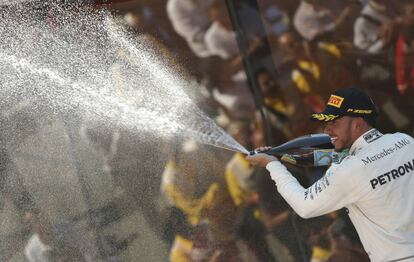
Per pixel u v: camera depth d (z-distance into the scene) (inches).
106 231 573.6
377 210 390.0
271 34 552.1
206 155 564.7
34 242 574.9
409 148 396.8
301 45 552.1
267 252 564.7
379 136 399.9
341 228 559.5
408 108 553.6
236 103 558.3
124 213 571.2
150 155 568.7
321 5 548.1
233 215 565.3
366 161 388.8
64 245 576.7
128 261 571.5
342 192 391.5
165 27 556.1
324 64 553.0
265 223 563.8
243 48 552.1
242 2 549.3
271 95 555.8
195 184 566.6
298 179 552.4
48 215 575.8
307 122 555.2
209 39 553.9
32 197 575.2
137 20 557.3
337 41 550.9
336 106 401.7
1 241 573.3
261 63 553.9
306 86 554.9
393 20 546.9
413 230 389.4
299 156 452.1
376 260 398.9
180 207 569.0
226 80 557.0
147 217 569.6
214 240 568.1
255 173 561.0
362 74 552.4
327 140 449.7
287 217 561.3
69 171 574.9
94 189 572.4
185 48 557.0
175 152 566.3
